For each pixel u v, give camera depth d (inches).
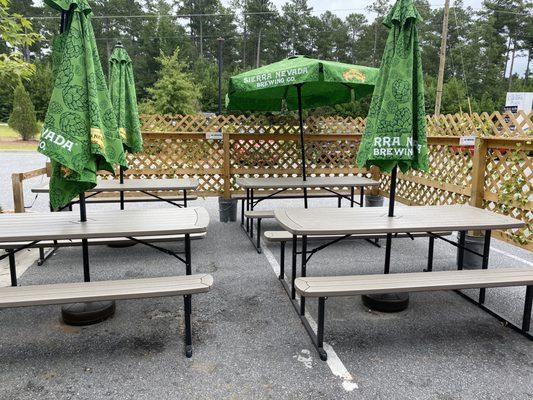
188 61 2011.6
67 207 216.2
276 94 257.6
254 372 102.0
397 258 193.9
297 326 126.1
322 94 264.4
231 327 125.0
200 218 134.4
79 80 105.8
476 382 99.1
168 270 174.2
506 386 97.5
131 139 207.6
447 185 228.5
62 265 179.5
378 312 136.3
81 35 106.8
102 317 127.6
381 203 294.5
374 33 2185.0
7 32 202.8
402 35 118.8
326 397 92.9
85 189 120.6
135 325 126.0
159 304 140.9
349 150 291.1
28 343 115.2
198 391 94.5
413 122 127.8
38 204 320.2
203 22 2426.2
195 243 215.5
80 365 104.7
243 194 275.3
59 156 102.8
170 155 273.3
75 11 105.1
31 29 214.8
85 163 107.8
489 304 143.2
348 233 120.5
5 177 489.4
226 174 265.0
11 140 1051.9
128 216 137.3
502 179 179.2
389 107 120.1
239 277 166.6
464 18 2181.3
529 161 166.4
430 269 171.0
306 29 2278.5
